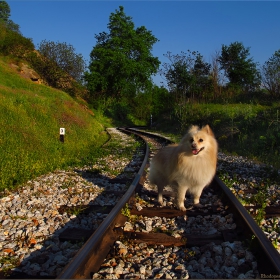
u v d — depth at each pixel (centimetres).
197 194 293
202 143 270
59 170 475
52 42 2228
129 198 290
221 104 1409
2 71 1420
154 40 2980
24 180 385
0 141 525
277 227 235
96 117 1917
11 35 1870
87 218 267
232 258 183
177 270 176
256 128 838
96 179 421
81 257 163
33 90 1288
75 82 2089
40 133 682
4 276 175
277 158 561
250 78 1838
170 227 241
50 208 289
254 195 319
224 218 254
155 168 308
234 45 1872
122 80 2659
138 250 201
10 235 231
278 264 155
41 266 186
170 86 1642
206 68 1630
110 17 2855
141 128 2005
